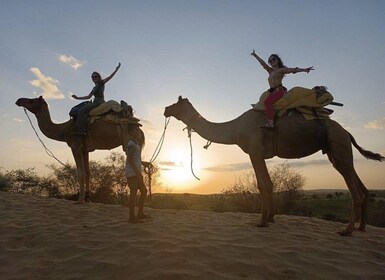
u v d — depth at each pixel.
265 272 4.79
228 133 8.16
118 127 10.22
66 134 10.66
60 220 7.97
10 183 22.75
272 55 7.93
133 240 6.07
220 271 4.79
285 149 7.48
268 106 7.46
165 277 4.54
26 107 10.92
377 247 6.23
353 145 7.68
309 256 5.49
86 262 5.17
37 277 4.79
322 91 7.35
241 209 33.41
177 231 6.78
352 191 7.09
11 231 7.02
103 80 10.78
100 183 29.67
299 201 36.66
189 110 8.91
